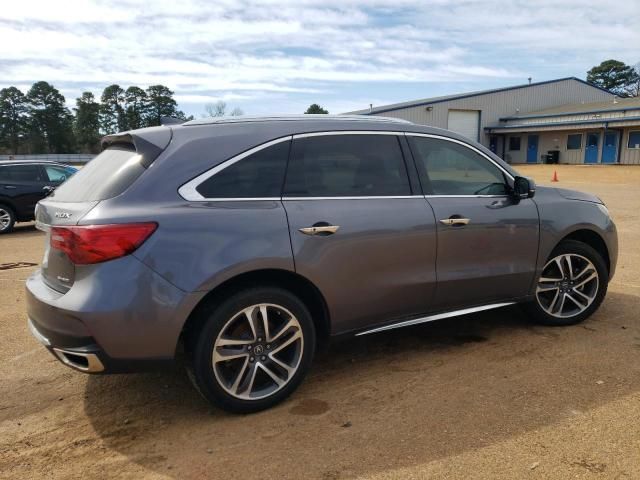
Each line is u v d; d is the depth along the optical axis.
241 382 3.17
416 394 3.42
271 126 3.38
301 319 3.29
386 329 3.71
